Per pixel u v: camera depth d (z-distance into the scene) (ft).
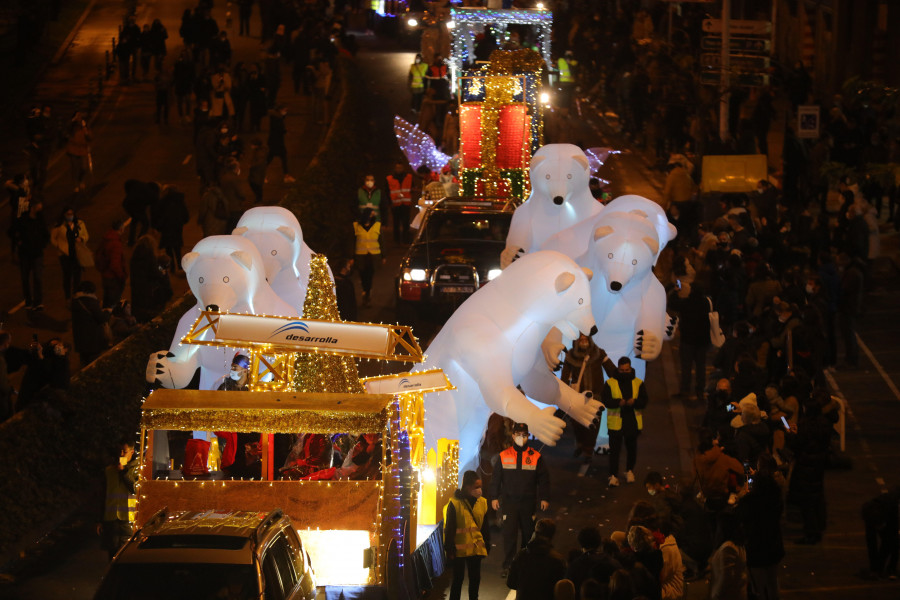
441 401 104.27
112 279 150.30
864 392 139.33
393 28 372.79
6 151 252.42
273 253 117.50
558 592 71.67
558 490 111.65
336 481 84.02
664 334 121.39
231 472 92.27
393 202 200.34
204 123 231.30
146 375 109.29
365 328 87.30
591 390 120.06
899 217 198.39
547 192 132.98
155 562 66.64
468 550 86.17
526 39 243.81
